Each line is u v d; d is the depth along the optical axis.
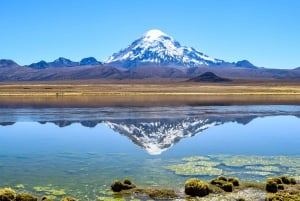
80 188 22.58
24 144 37.72
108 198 20.70
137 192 21.69
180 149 35.31
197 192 21.38
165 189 21.86
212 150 34.84
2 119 56.31
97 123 52.53
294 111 69.38
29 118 57.31
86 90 141.50
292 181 23.66
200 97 108.00
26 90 139.12
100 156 32.03
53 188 22.56
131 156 32.03
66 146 36.75
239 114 64.00
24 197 19.78
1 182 23.88
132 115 61.19
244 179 24.83
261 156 32.06
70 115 60.94
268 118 59.44
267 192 21.83
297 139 41.03
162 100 94.06
